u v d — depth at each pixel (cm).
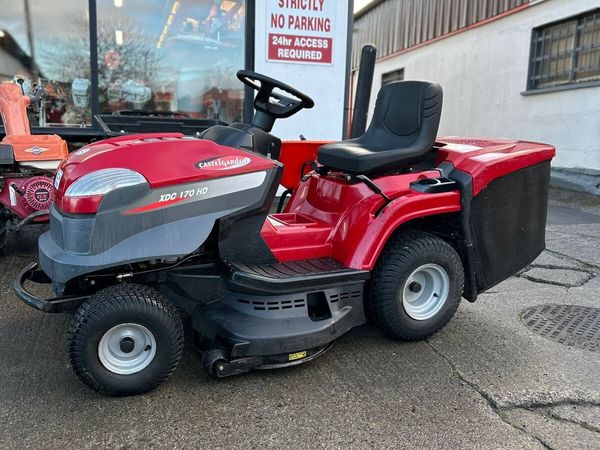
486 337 318
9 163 396
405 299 299
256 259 268
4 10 568
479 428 228
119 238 226
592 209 739
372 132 329
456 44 1115
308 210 318
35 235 515
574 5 812
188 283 260
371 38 1551
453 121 1138
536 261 477
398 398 249
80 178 227
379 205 284
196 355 284
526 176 320
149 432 219
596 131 796
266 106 290
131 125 451
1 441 210
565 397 253
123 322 229
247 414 234
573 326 337
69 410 232
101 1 579
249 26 613
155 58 614
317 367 277
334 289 275
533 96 909
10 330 307
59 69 595
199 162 241
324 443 215
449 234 314
